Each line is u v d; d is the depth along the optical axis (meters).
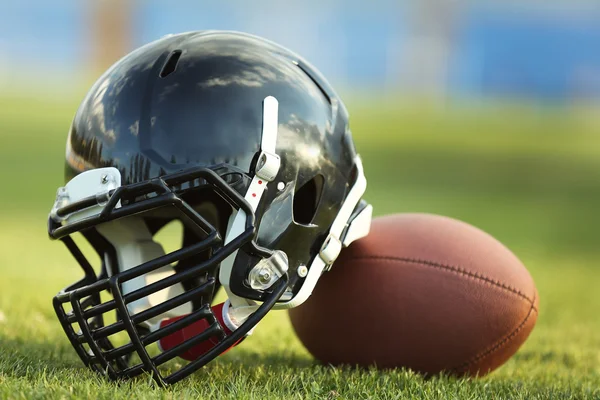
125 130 6.60
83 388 6.36
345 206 7.31
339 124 7.38
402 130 55.59
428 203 29.33
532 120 71.88
